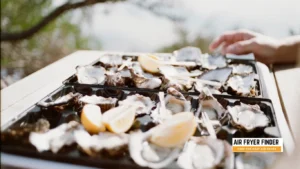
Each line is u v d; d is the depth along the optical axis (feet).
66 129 2.01
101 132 2.02
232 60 3.62
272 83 3.00
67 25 8.23
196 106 2.48
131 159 1.78
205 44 7.65
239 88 2.79
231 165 1.74
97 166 1.73
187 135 1.96
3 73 7.86
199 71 3.38
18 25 7.64
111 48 8.02
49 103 2.30
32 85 2.97
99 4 7.70
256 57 3.91
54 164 1.73
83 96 2.54
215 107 2.38
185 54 3.79
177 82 2.82
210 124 2.19
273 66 3.85
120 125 2.08
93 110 2.18
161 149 1.89
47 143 1.85
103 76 3.04
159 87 2.82
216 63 3.58
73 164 1.73
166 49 7.73
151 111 2.39
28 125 2.01
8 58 8.02
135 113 2.27
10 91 2.80
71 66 3.60
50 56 8.46
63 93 2.64
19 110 2.36
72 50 8.48
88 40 8.34
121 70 3.19
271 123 2.20
